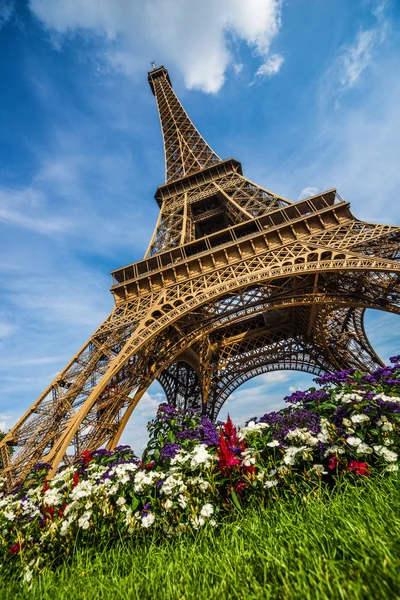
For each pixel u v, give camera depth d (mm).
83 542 7211
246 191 49812
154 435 10797
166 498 7082
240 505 6906
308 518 5203
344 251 29109
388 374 8852
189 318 38031
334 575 3465
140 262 39719
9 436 23000
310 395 9391
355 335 52031
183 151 69688
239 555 4465
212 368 55281
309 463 7414
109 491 7473
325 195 36938
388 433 7395
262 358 59406
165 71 97250
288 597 3297
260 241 35781
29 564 6578
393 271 24797
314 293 34594
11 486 18094
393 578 3109
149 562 5336
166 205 57438
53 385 26766
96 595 4477
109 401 26672
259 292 37312
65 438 20531
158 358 32750
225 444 7703
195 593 3902
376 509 4723
